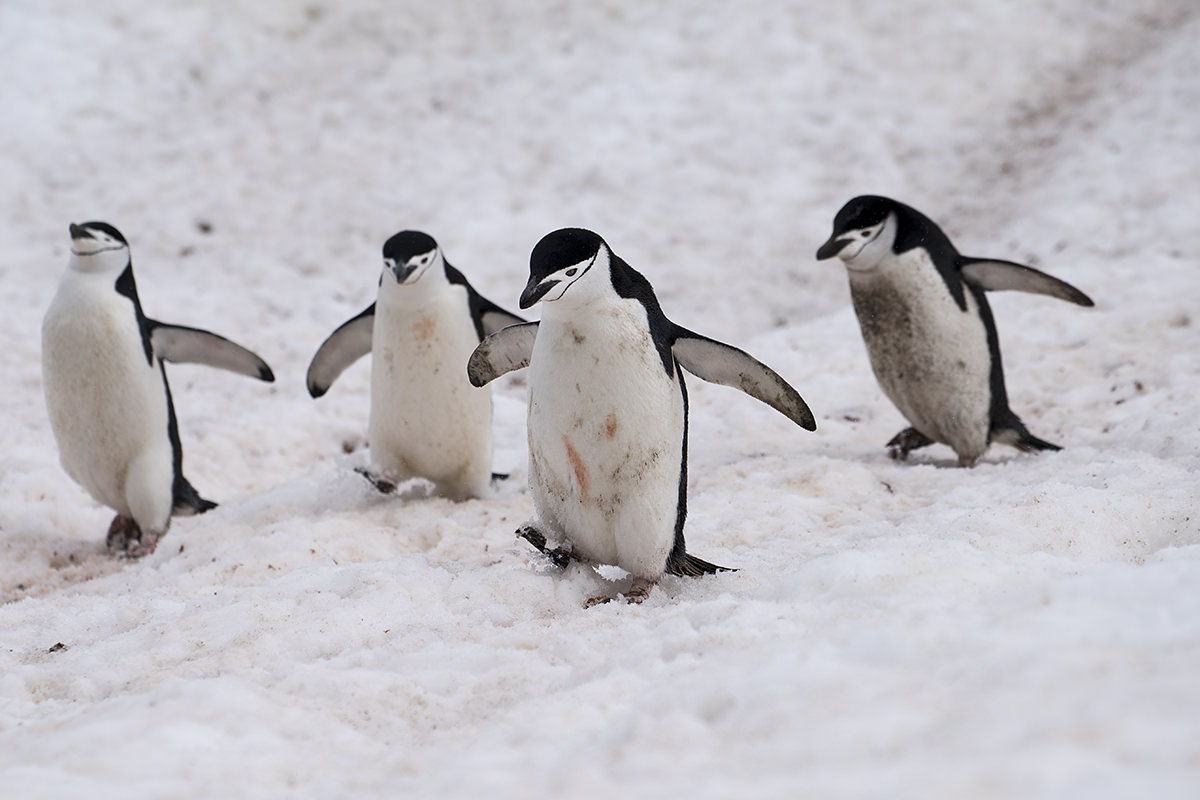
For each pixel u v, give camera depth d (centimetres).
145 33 2880
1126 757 356
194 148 2580
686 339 812
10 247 2214
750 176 2525
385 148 2617
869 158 2572
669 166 2559
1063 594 562
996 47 2925
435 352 1088
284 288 2117
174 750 536
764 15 3023
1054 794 337
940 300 1187
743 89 2789
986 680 457
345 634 751
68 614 889
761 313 2097
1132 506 880
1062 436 1312
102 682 705
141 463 1154
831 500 1088
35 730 600
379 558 990
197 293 2053
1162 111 2423
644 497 793
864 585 674
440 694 628
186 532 1112
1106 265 1848
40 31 2794
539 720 540
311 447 1517
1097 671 441
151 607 870
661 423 782
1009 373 1531
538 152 2602
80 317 1104
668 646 615
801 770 404
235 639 742
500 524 1068
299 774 526
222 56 2886
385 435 1138
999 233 2158
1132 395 1391
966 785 355
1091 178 2225
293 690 631
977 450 1266
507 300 2109
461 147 2616
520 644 702
